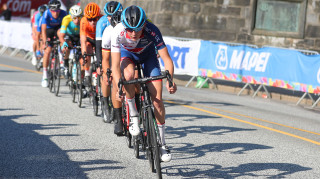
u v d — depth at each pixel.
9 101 18.56
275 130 16.38
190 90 27.34
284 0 35.66
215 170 10.70
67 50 20.28
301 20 35.66
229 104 22.67
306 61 24.05
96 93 16.70
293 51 24.72
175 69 28.91
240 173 10.57
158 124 10.21
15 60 38.59
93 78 16.91
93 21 16.44
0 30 44.66
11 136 13.02
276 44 35.69
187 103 21.62
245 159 11.89
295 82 24.55
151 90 10.21
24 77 27.09
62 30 19.91
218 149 12.84
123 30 10.21
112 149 12.21
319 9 35.62
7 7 54.31
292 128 17.28
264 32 35.53
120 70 10.56
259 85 28.75
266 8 35.62
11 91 21.23
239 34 35.53
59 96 20.95
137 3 36.12
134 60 10.96
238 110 20.78
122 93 9.74
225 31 35.41
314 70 23.62
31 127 14.30
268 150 13.08
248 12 35.44
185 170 10.59
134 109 10.77
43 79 23.69
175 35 34.72
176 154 12.08
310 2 35.66
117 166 10.67
